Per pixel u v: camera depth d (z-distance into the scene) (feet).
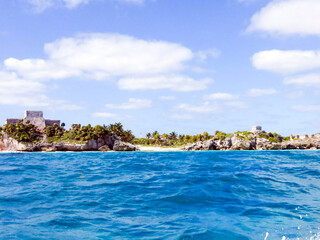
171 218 27.63
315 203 33.06
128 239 21.83
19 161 125.39
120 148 408.05
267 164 81.51
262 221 26.16
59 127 411.34
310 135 439.63
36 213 29.78
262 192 39.45
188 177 54.44
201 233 22.94
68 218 27.81
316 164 81.25
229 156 135.23
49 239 21.88
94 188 44.47
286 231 23.35
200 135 539.70
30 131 392.47
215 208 31.17
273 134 455.63
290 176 54.13
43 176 60.54
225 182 47.34
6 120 415.23
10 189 43.93
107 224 25.82
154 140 537.24
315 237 22.02
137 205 33.12
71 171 71.51
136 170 73.05
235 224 25.31
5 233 23.26
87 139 390.42
